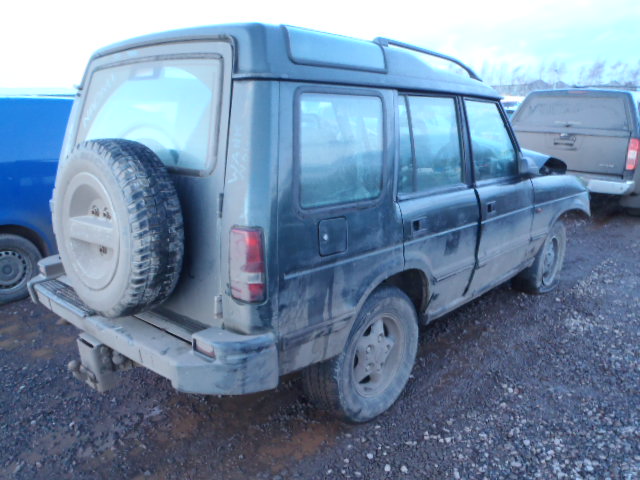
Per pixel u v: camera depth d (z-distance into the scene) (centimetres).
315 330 253
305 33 242
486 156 389
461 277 371
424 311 349
